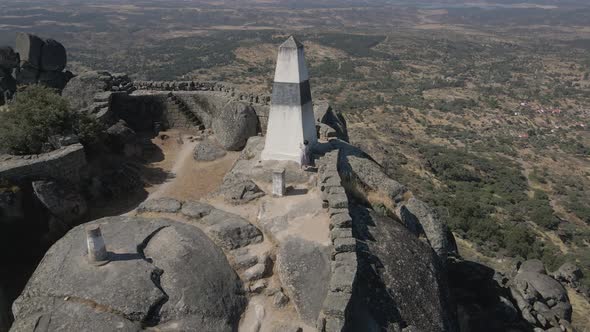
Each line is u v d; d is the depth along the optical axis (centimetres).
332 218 1306
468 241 4475
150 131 2588
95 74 2630
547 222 5872
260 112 2370
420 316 1332
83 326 912
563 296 2133
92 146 2014
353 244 1202
